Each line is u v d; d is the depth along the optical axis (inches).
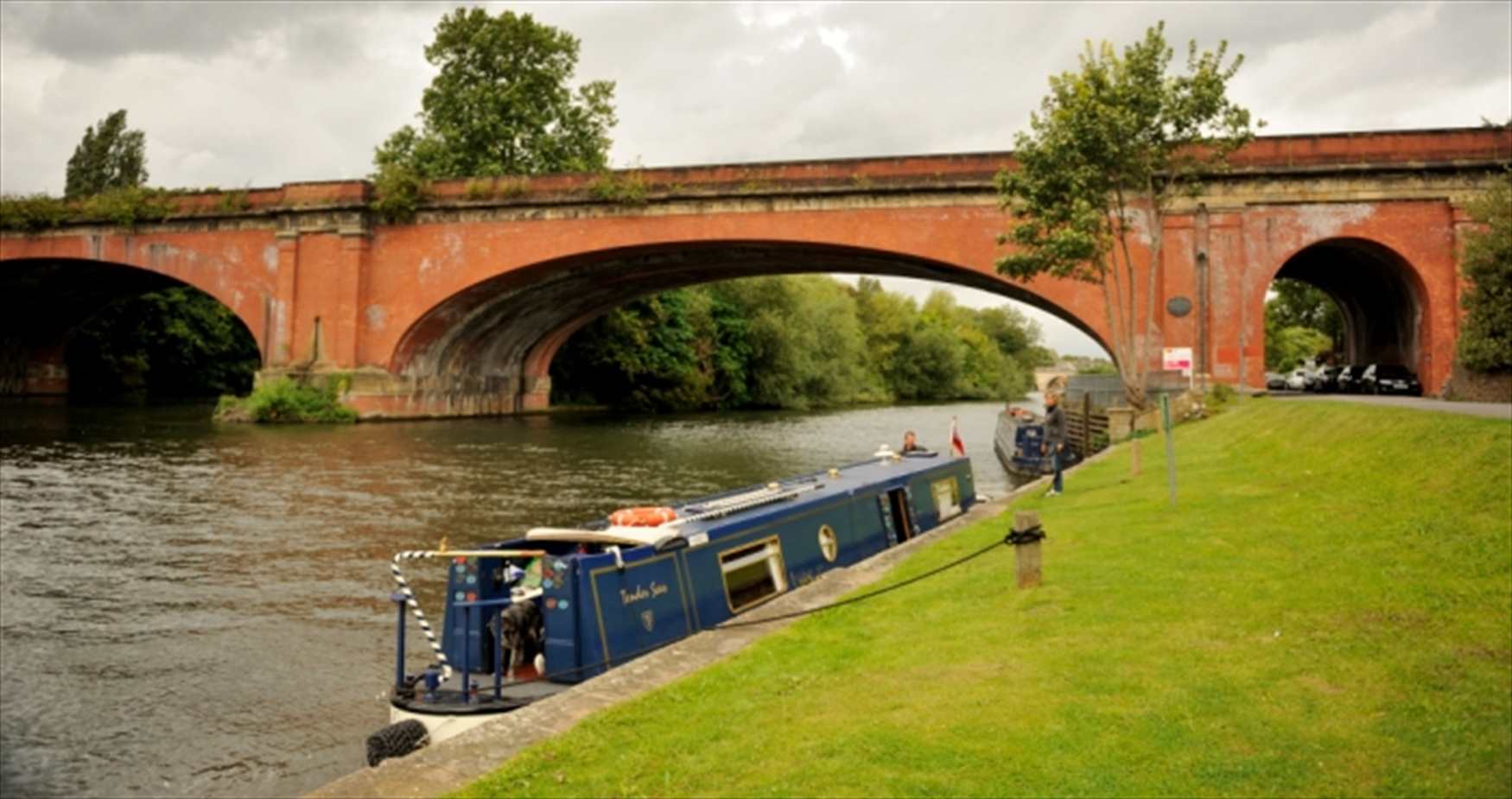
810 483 557.3
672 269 1684.3
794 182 1369.3
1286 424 628.1
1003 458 1378.0
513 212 1505.9
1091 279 1060.5
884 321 4416.8
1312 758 195.8
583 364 2561.5
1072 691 238.4
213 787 316.8
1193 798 182.4
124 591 547.5
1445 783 181.8
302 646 454.0
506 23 1930.4
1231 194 1194.0
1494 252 953.5
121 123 2669.8
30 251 1724.9
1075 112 993.5
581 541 353.1
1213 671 244.1
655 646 348.5
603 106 2087.8
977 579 372.8
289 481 955.3
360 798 203.5
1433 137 1160.2
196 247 1651.1
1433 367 1143.6
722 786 198.1
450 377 1841.8
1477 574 281.0
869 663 275.4
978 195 1305.4
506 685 314.2
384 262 1569.9
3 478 946.1
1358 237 1170.0
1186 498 495.5
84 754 341.4
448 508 821.9
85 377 2453.2
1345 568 311.4
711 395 2920.8
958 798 186.5
